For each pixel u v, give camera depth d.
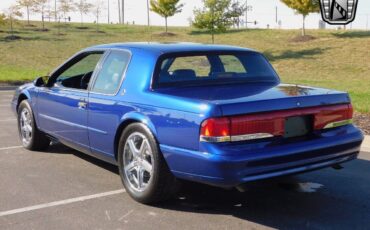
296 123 4.59
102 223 4.55
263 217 4.70
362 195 5.38
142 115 4.84
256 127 4.32
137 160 5.01
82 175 6.11
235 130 4.22
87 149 5.88
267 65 5.88
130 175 5.14
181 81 5.10
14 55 30.11
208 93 4.74
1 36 37.66
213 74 5.36
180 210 4.88
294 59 28.44
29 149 7.43
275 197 5.29
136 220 4.62
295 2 33.47
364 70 24.42
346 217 4.71
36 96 6.94
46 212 4.83
